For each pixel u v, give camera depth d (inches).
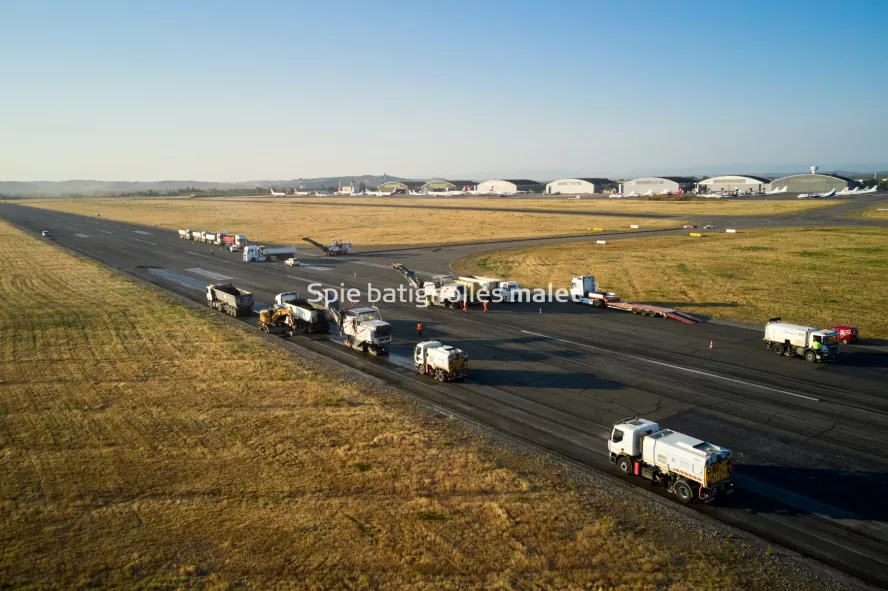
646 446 987.3
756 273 3034.0
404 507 895.1
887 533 848.3
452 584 726.5
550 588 719.7
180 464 1034.1
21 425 1212.5
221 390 1417.3
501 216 7145.7
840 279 2815.0
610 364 1640.0
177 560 777.6
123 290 2844.5
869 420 1231.5
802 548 813.9
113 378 1512.1
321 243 4849.9
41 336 1948.8
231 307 2305.6
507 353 1759.4
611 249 4111.7
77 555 790.5
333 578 738.8
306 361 1670.8
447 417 1259.8
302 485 960.3
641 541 820.6
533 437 1171.3
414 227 6092.5
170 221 7406.5
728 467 922.1
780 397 1369.3
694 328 2037.4
